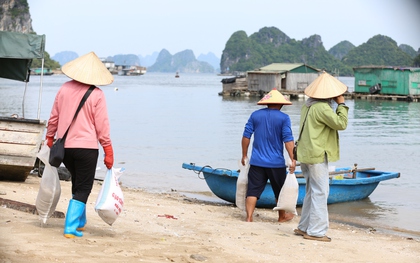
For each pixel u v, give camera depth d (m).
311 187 7.57
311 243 7.34
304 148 7.42
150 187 13.86
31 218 6.83
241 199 9.33
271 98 8.80
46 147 6.13
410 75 55.03
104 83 6.02
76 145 5.91
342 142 25.25
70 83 6.05
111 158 6.20
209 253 6.07
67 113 5.93
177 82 138.88
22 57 11.64
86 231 6.46
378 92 57.72
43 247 5.41
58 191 6.24
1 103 44.53
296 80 61.34
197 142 24.05
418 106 49.06
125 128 29.58
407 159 20.23
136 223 7.60
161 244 6.23
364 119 37.31
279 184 8.96
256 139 8.90
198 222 8.40
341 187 12.16
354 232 9.23
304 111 7.52
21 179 11.04
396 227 10.20
